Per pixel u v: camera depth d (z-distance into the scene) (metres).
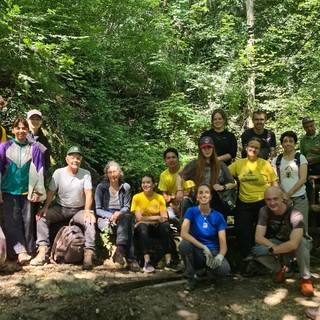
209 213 4.17
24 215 4.37
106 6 8.38
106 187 4.80
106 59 8.09
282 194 4.10
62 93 6.31
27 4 6.05
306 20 10.23
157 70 9.56
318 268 4.75
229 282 4.29
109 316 3.54
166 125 8.77
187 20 10.57
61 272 4.19
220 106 9.91
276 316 3.59
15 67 5.63
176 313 3.61
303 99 9.64
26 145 4.40
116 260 4.48
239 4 11.75
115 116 8.54
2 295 3.60
